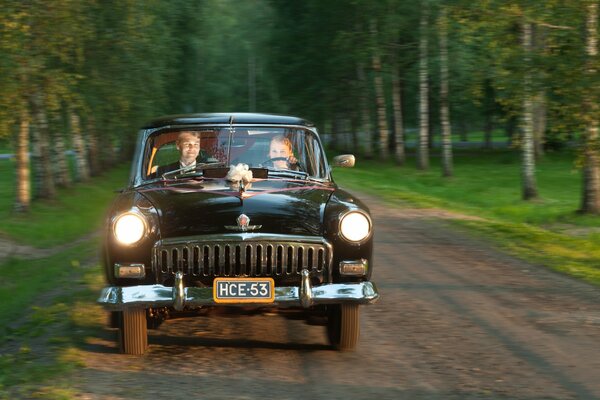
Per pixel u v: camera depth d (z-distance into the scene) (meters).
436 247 11.78
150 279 5.07
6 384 4.69
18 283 9.34
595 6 14.59
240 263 5.01
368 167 42.59
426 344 5.95
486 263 10.27
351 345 5.59
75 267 10.41
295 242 5.04
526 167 25.28
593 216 18.39
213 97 53.38
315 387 4.77
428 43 37.22
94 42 22.97
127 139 35.94
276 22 48.94
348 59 41.50
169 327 6.38
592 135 14.83
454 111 51.66
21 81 16.34
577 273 9.39
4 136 16.62
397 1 36.16
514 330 6.45
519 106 16.92
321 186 5.88
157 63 32.22
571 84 14.55
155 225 5.09
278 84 50.06
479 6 16.59
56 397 4.41
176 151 6.03
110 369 5.10
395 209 17.92
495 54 17.91
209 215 5.12
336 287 5.08
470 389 4.77
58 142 25.41
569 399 4.59
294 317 6.57
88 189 26.97
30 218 18.28
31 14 16.19
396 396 4.61
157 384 4.77
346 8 39.81
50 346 5.73
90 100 23.44
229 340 5.98
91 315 6.84
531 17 15.80
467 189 30.19
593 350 5.79
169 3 38.34
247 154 6.07
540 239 12.64
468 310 7.29
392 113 53.69
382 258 10.66
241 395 4.58
